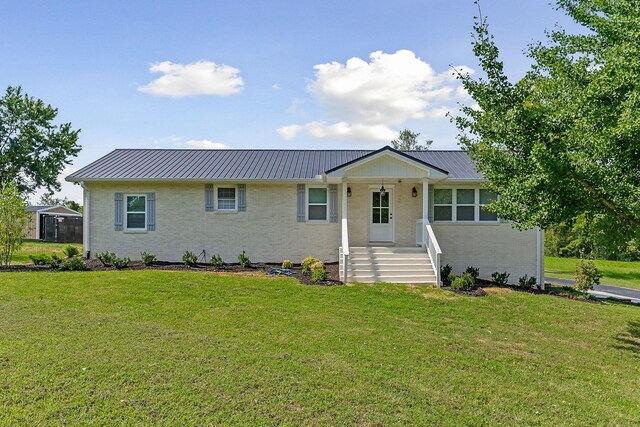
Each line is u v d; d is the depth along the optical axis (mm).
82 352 5949
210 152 18422
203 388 5000
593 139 6359
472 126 8320
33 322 7352
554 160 6547
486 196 15148
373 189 15633
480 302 10766
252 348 6555
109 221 15398
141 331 7117
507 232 15070
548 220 7391
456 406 4934
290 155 18172
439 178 14102
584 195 7113
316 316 8719
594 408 5133
